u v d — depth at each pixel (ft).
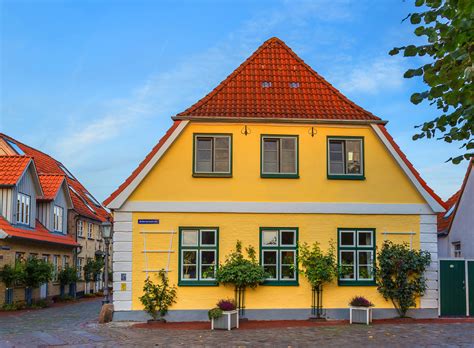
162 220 59.26
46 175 115.03
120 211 59.11
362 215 60.75
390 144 61.26
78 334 49.75
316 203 60.39
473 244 83.41
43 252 101.81
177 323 56.80
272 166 60.90
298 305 58.90
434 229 61.00
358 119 61.21
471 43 17.56
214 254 59.26
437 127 20.94
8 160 95.20
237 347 41.55
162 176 59.82
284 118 60.49
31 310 83.10
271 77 65.77
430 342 42.70
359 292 59.57
